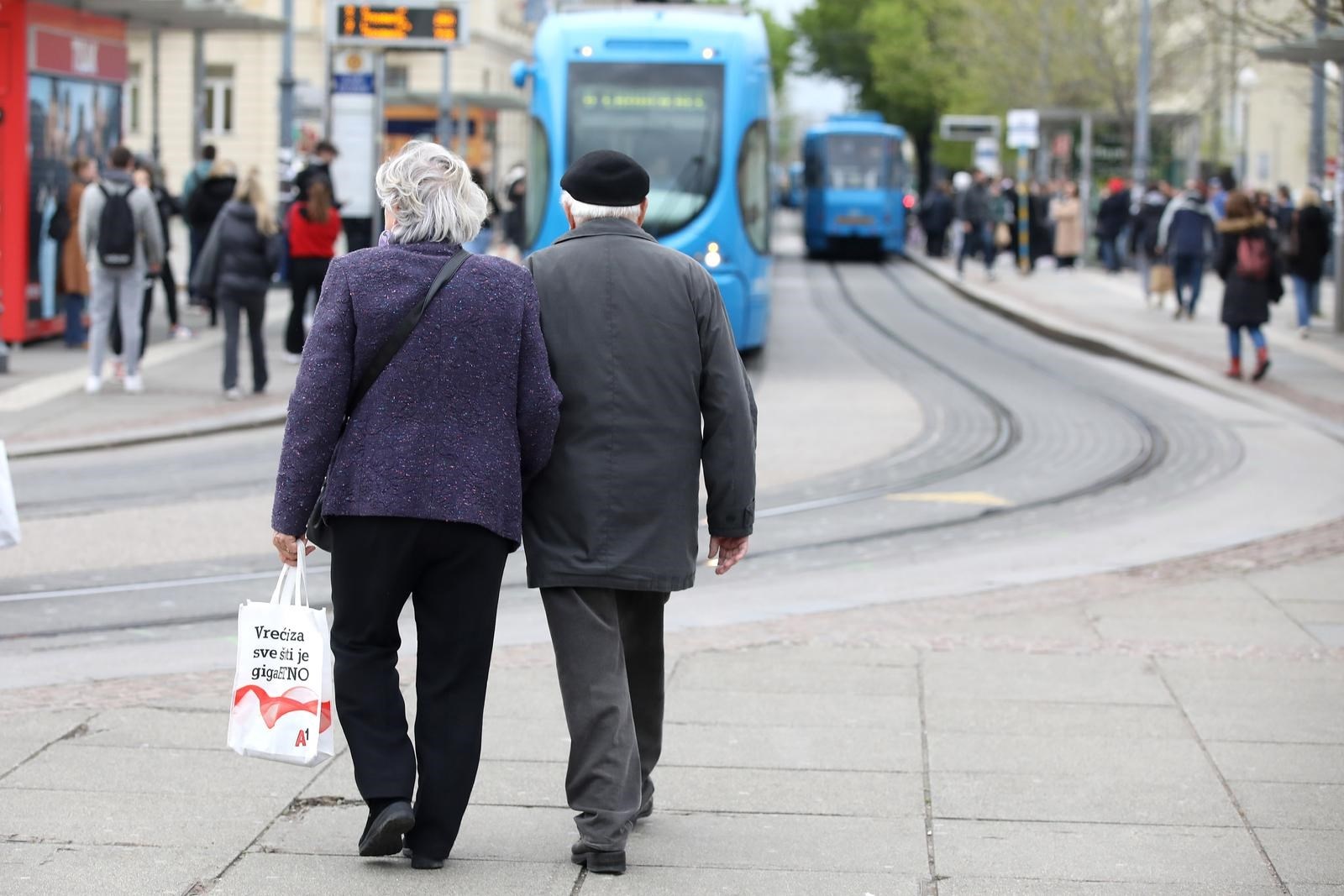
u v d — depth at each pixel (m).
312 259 34.19
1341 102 41.38
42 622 15.00
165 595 16.19
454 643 8.45
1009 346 42.38
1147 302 52.00
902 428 27.70
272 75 90.75
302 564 8.31
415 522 8.17
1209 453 25.59
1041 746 10.78
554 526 8.53
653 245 8.80
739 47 33.28
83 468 23.41
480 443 8.27
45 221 35.50
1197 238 46.50
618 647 8.61
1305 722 11.34
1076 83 82.00
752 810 9.52
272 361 34.91
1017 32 84.88
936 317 51.44
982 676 12.57
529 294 8.48
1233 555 17.88
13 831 8.94
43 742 10.59
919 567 17.66
